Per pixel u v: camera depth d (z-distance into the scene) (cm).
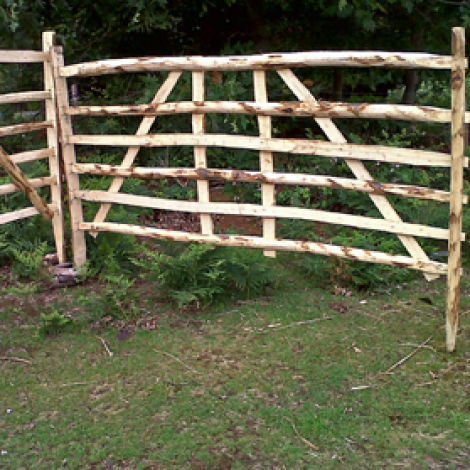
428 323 429
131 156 484
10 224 553
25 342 421
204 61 430
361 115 392
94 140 491
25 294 468
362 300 468
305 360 387
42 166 628
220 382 367
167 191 667
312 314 446
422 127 797
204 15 796
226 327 431
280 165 679
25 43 717
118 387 365
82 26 771
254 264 473
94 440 319
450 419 328
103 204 508
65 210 590
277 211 439
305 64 397
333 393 354
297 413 336
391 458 300
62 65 492
